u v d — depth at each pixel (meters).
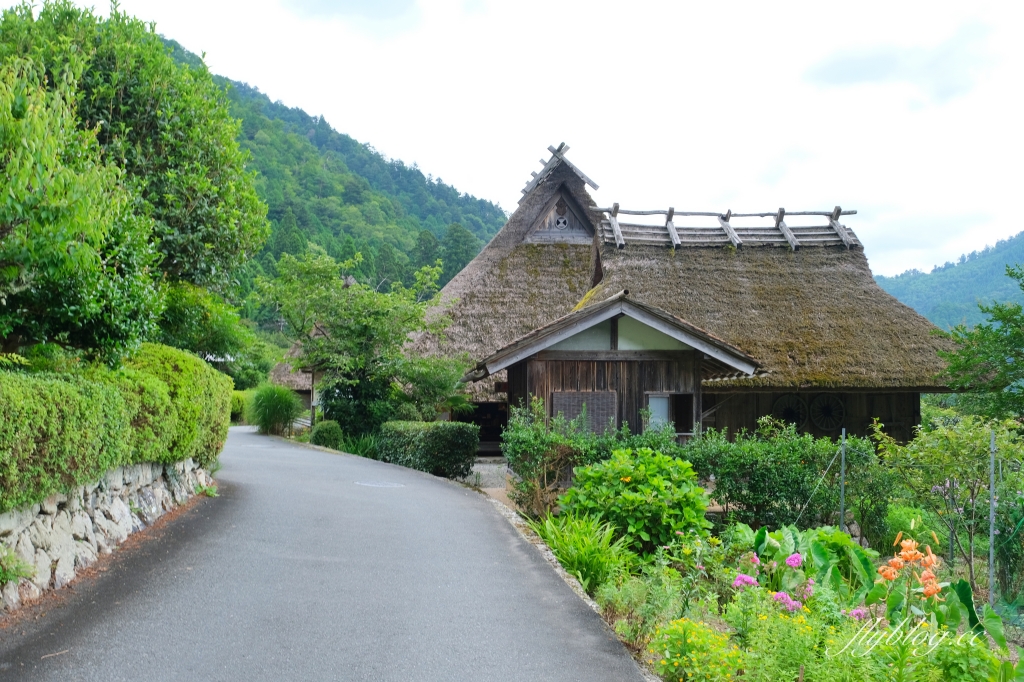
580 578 7.16
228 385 11.23
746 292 18.14
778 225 20.20
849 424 17.33
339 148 122.44
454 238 63.72
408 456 15.72
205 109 10.70
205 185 10.20
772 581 7.07
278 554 7.14
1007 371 14.05
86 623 4.99
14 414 4.57
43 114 5.45
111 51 9.79
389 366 19.64
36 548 5.39
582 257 23.88
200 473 10.07
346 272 59.28
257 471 12.86
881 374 15.98
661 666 4.95
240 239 11.02
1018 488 8.59
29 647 4.52
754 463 10.27
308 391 33.44
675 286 18.06
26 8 9.42
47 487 5.22
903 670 4.49
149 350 8.89
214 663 4.58
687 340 12.98
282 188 85.94
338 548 7.54
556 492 10.76
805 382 15.76
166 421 7.89
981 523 8.71
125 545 6.84
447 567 7.14
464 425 15.42
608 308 12.90
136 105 9.88
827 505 10.25
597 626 5.74
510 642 5.30
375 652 4.96
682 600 6.18
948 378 15.67
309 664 4.69
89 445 5.86
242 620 5.34
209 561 6.69
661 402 13.39
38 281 5.99
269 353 25.00
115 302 6.70
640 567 8.23
